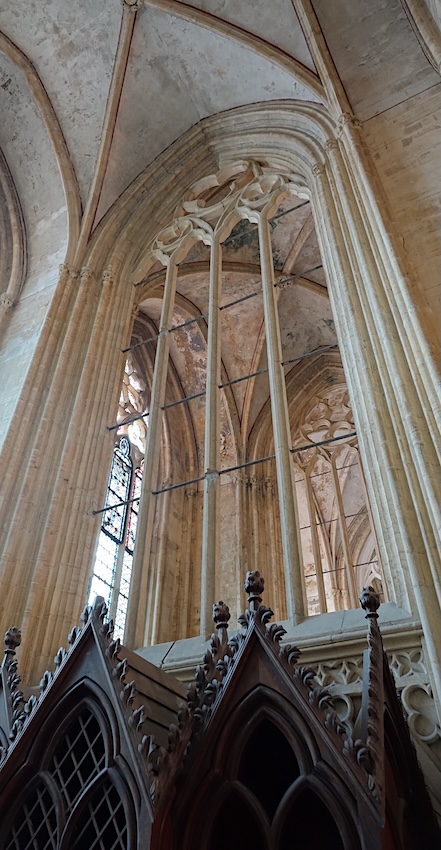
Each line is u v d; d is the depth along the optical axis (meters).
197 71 12.39
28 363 9.66
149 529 7.60
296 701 3.52
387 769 3.33
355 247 8.07
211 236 11.39
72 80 12.57
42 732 3.83
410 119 9.09
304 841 3.41
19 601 7.22
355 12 10.62
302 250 15.96
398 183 8.34
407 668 4.91
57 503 8.16
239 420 17.05
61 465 8.55
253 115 12.11
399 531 5.57
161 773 3.28
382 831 2.89
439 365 6.02
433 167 8.26
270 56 11.12
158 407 9.11
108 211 12.54
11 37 12.38
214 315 9.76
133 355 16.16
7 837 3.55
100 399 9.66
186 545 14.94
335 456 16.94
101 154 12.47
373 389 6.56
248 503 15.66
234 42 11.48
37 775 3.71
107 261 11.80
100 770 3.53
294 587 6.12
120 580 13.15
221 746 3.51
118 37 12.08
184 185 12.85
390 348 6.59
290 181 11.16
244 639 3.89
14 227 12.70
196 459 16.58
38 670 6.66
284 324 17.27
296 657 3.75
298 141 10.93
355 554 19.75
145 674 4.27
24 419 8.93
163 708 4.15
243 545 14.69
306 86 10.75
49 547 7.75
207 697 3.78
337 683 5.05
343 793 3.10
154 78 12.60
